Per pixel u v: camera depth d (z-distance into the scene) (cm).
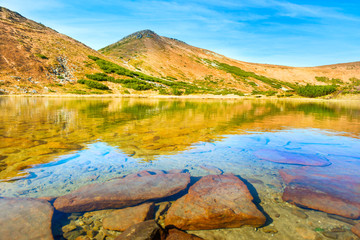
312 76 11575
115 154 481
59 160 436
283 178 372
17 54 4081
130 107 1753
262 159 463
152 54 9262
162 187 332
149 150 517
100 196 299
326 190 322
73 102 2164
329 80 11144
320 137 670
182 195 319
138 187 328
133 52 9319
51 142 560
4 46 4128
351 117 1226
